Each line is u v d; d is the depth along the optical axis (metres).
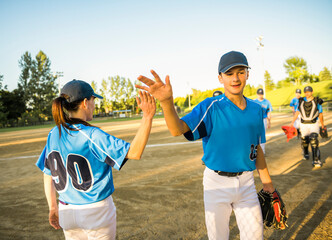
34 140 12.96
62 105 1.42
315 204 3.18
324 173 4.46
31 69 59.47
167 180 4.56
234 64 1.56
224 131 1.63
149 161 6.20
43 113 59.28
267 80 89.81
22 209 3.54
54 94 61.34
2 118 48.34
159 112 59.75
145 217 3.07
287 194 3.57
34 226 3.02
